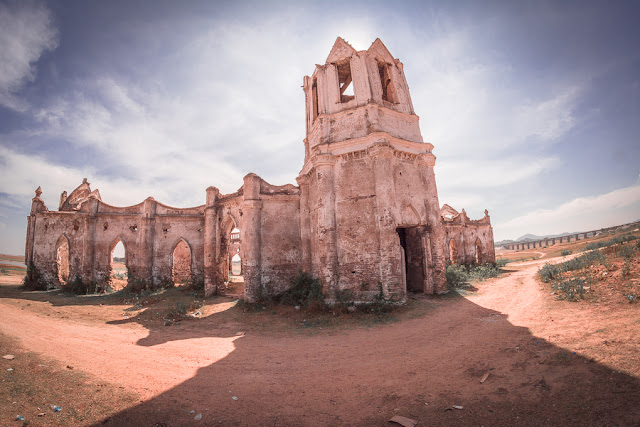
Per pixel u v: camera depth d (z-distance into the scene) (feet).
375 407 17.33
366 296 46.29
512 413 15.07
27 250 85.46
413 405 17.11
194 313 51.11
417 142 56.54
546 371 18.83
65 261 94.12
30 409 16.96
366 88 53.26
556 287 42.91
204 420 16.66
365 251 47.47
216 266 72.69
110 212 87.86
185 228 86.07
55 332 36.22
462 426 14.55
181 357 28.07
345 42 58.44
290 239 61.11
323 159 51.29
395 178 50.98
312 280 53.52
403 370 22.50
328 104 56.03
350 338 32.53
